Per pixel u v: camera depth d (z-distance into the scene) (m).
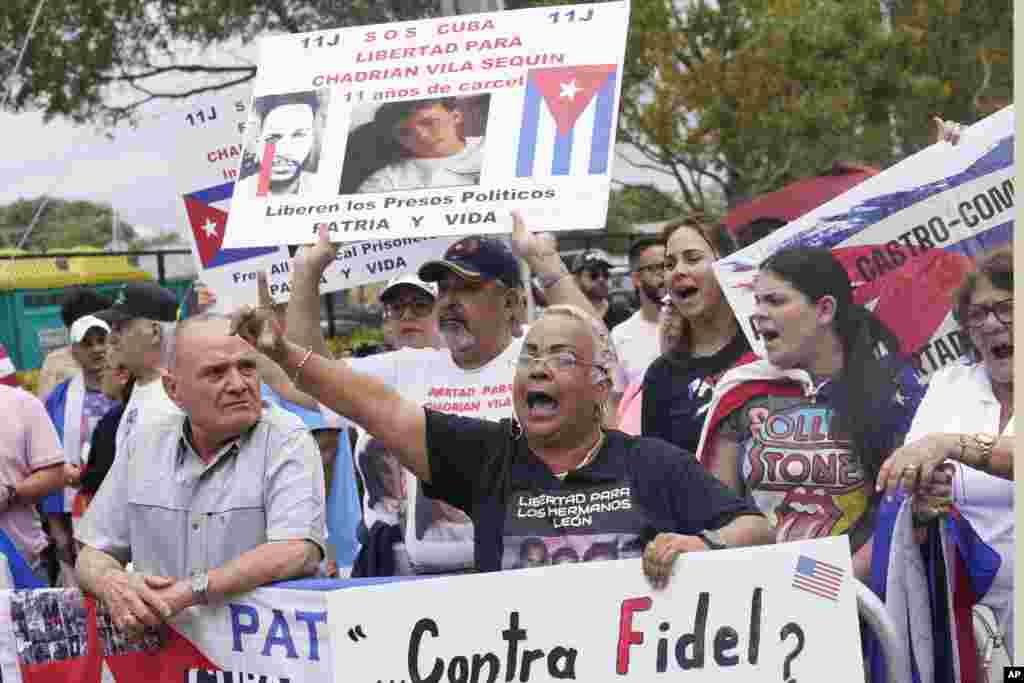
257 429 3.59
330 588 3.27
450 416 3.29
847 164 5.27
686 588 2.87
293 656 3.30
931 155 3.82
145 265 13.77
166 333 5.59
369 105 3.78
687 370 4.59
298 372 3.35
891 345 3.86
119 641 3.48
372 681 2.95
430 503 4.50
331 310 12.48
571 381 3.07
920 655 3.47
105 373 5.87
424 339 5.11
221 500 3.56
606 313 7.46
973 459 3.21
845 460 3.90
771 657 2.85
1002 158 3.74
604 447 3.15
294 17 13.41
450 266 4.50
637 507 3.07
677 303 4.57
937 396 3.71
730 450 4.06
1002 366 3.62
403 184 3.71
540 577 2.93
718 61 16.19
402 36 3.81
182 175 5.91
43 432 5.46
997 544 3.45
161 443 3.66
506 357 4.58
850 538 3.90
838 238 3.91
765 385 4.01
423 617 2.95
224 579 3.34
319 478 3.60
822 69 15.70
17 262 11.10
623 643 2.89
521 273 4.88
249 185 3.85
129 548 3.69
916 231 3.83
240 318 3.34
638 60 16.33
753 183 16.56
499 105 3.67
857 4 15.76
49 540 6.79
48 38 13.27
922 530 3.52
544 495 3.12
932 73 16.33
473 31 3.74
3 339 10.73
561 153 3.58
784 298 3.94
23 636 3.53
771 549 2.85
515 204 3.59
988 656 3.49
